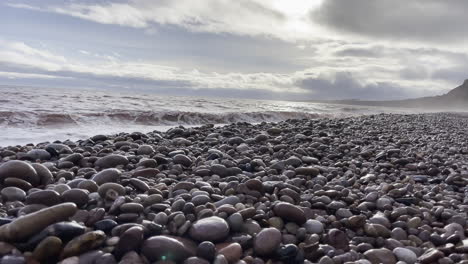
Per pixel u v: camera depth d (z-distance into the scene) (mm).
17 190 847
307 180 1219
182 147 1686
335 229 799
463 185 1250
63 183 958
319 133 2328
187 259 633
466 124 4504
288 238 757
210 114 4273
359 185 1181
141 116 3619
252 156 1542
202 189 958
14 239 603
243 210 794
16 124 2707
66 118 3064
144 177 1097
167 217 742
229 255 664
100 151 1444
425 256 724
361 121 3816
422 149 1991
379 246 790
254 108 7660
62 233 625
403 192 1071
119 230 682
